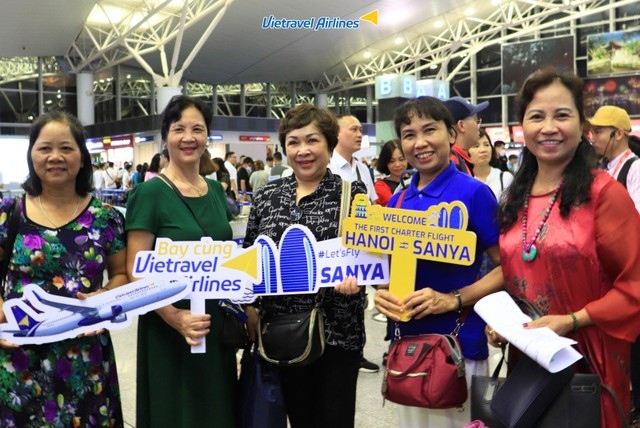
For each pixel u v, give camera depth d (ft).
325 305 6.48
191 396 6.59
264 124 63.67
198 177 7.15
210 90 89.86
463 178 6.22
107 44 62.13
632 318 5.02
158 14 57.36
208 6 55.31
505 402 5.04
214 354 6.66
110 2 55.21
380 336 14.33
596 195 5.16
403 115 6.25
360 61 84.12
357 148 11.56
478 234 6.09
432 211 5.95
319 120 6.59
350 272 6.26
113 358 6.53
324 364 6.55
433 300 5.86
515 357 5.65
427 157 6.15
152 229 6.59
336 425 6.53
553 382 4.83
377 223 6.13
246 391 6.51
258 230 6.91
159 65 78.84
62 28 61.82
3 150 68.85
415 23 70.64
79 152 6.11
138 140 57.52
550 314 5.32
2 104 74.28
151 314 6.68
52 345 6.00
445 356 5.76
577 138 5.33
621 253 5.04
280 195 6.82
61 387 6.02
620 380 5.20
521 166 5.80
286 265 6.38
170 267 6.26
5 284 6.07
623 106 64.23
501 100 77.56
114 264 6.55
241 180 37.35
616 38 64.13
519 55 68.33
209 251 6.33
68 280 6.03
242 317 6.65
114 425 6.42
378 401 10.52
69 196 6.22
